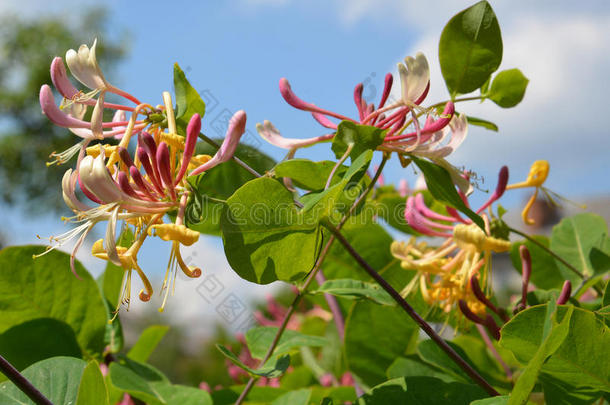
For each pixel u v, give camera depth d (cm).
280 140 35
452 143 33
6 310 37
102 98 31
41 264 37
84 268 37
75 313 37
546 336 29
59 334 37
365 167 32
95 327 38
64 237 30
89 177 29
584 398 31
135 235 30
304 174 33
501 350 36
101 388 29
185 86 33
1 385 31
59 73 30
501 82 36
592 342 29
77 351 37
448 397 32
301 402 35
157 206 30
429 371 37
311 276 35
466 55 35
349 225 40
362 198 34
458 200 33
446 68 35
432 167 33
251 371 32
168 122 31
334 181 33
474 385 32
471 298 36
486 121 37
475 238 35
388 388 33
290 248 31
